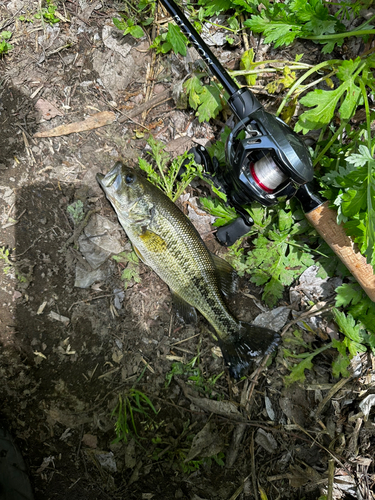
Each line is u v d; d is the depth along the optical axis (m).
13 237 0.45
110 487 0.43
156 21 0.50
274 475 0.45
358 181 0.38
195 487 0.44
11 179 0.45
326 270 0.47
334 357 0.47
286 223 0.46
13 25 0.47
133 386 0.45
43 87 0.47
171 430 0.45
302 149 0.37
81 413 0.44
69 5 0.48
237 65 0.50
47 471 0.43
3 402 0.43
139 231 0.42
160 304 0.47
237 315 0.47
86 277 0.46
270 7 0.46
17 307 0.44
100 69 0.49
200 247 0.42
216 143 0.46
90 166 0.47
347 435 0.46
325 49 0.45
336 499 0.45
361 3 0.45
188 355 0.47
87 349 0.45
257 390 0.47
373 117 0.45
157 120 0.49
